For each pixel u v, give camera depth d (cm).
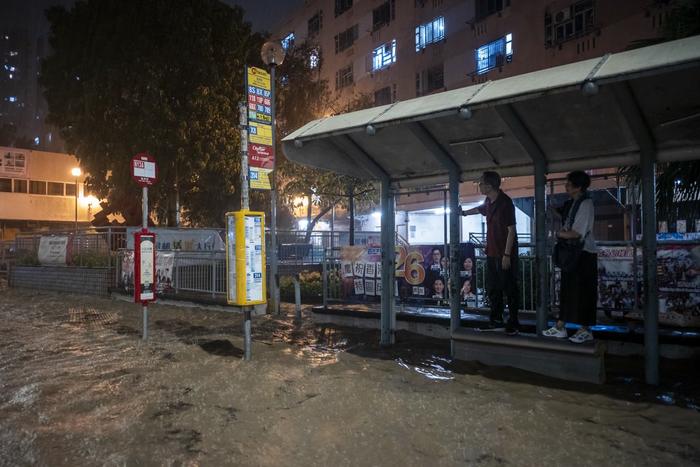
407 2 3002
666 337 604
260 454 360
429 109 531
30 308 1220
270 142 1090
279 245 1858
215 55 2159
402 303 905
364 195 2008
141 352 695
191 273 1238
